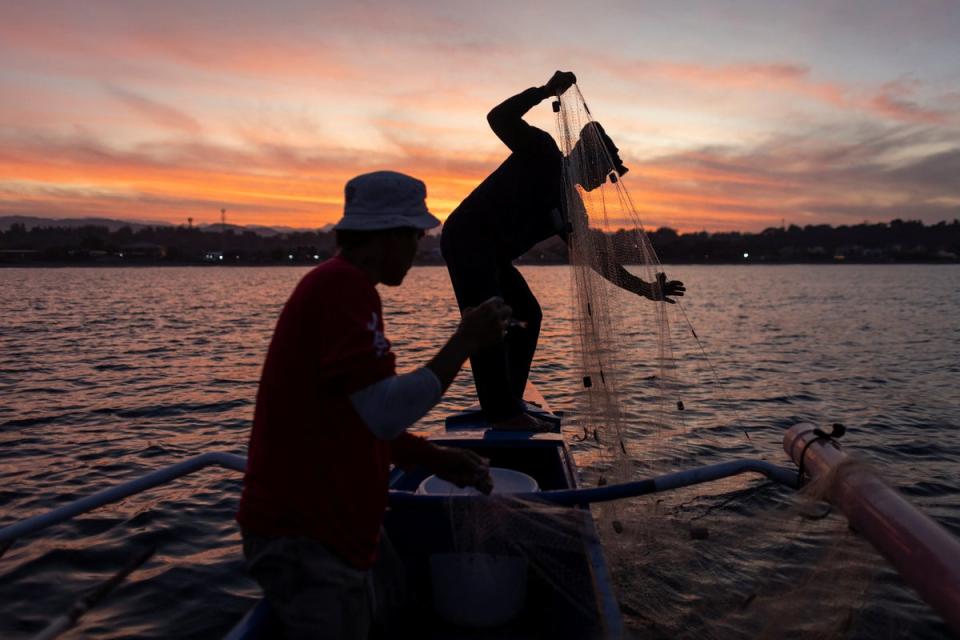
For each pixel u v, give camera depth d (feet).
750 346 76.74
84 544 19.47
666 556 10.66
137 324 112.78
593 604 7.70
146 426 36.58
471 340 5.92
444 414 39.22
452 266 11.73
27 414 39.47
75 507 9.16
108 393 47.11
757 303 177.99
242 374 56.90
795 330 99.91
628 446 10.14
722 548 11.73
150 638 14.53
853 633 9.77
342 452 5.81
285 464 5.84
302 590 5.81
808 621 7.82
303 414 5.75
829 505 7.36
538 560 8.20
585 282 10.61
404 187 6.24
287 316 5.84
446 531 8.50
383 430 5.51
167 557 18.60
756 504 13.37
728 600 10.39
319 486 5.80
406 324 113.80
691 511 12.67
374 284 6.41
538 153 11.34
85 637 14.60
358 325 5.53
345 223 6.09
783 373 54.75
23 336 90.84
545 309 137.08
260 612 6.42
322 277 5.77
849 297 217.97
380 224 6.03
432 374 5.66
